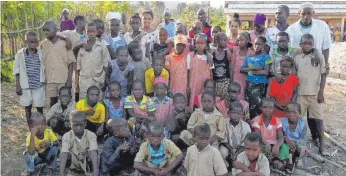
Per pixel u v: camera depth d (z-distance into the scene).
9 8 7.34
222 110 5.10
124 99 5.13
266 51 5.50
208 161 4.01
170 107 5.08
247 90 5.42
